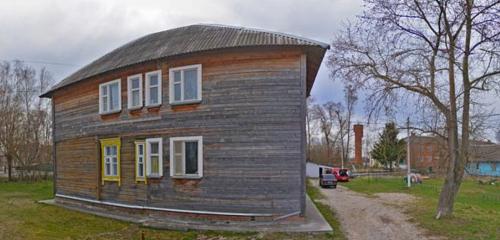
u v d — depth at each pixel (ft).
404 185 136.26
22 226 54.49
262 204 51.31
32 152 163.94
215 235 46.44
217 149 53.57
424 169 210.18
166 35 68.39
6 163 173.47
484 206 76.74
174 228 50.19
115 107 66.03
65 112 80.59
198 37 59.52
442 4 51.67
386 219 57.47
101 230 52.29
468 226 48.85
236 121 52.85
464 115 54.65
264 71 52.34
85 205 72.79
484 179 171.94
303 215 50.85
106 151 68.18
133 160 62.34
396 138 204.23
